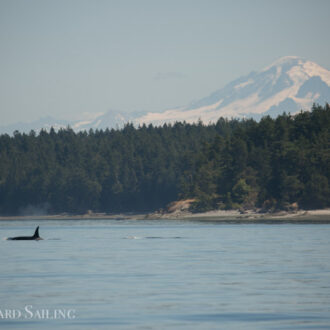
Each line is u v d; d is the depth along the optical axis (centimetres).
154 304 11775
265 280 14888
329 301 12038
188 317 10631
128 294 12875
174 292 13138
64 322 10269
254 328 9800
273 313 10931
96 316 10719
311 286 13888
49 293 12988
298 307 11456
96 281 14812
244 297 12506
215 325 10025
